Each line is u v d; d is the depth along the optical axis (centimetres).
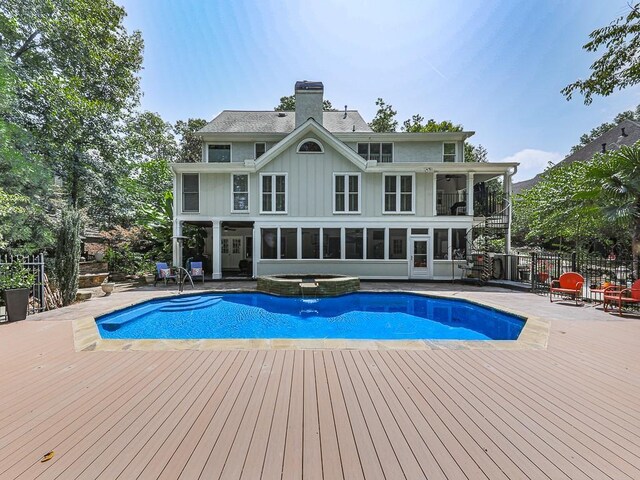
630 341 511
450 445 235
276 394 321
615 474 204
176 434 249
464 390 332
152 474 203
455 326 776
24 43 1143
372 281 1378
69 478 199
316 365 403
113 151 1411
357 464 214
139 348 470
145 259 1586
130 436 246
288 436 246
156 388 335
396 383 349
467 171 1378
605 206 861
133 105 1557
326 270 1390
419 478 200
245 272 1570
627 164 786
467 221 1384
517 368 396
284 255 1394
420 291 1083
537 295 997
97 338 524
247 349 465
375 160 1406
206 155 1500
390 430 256
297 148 1388
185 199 1395
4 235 801
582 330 575
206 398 312
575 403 304
